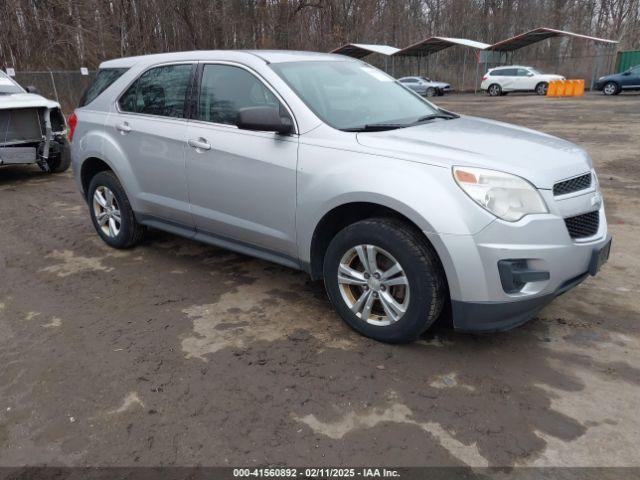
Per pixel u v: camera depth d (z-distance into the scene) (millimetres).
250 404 2807
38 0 22547
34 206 7008
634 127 13844
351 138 3303
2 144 7859
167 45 28562
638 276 4328
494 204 2828
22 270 4766
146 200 4621
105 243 5414
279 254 3799
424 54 40188
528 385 2918
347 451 2467
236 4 29828
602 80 27938
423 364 3121
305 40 35688
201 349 3346
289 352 3283
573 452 2432
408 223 3082
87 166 5227
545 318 3652
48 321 3771
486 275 2854
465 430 2582
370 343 3355
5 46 22125
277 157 3541
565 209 2955
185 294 4164
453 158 2982
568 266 2955
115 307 3967
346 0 38875
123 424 2682
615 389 2873
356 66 4422
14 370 3170
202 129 4031
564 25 46000
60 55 23562
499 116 18078
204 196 4098
